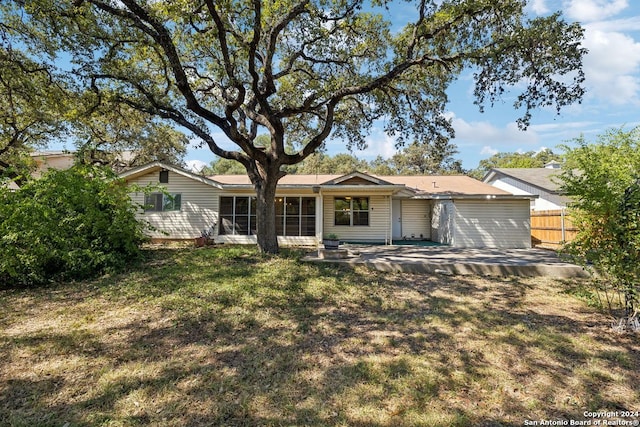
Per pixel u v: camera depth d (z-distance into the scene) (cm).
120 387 312
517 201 1413
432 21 860
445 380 325
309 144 1005
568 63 768
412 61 904
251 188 1425
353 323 486
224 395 300
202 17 795
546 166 2370
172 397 296
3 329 456
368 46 1070
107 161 1866
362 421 263
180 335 438
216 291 617
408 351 391
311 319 502
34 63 994
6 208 656
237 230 1470
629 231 429
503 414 275
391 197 1495
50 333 441
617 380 328
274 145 1005
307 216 1495
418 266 825
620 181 454
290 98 1225
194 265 843
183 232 1465
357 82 1023
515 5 754
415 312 536
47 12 775
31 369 346
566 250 507
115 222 801
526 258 981
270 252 1037
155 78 1108
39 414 272
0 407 282
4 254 631
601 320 498
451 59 876
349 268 847
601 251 457
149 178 1479
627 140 957
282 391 306
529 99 842
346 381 323
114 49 933
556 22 736
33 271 663
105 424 259
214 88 1175
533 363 362
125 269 793
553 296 628
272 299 587
